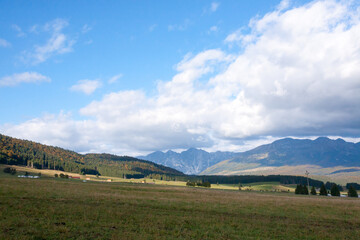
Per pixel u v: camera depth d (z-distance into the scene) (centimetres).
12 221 1989
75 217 2302
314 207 3909
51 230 1841
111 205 3061
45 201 2984
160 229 2136
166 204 3428
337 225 2750
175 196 4591
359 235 2317
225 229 2280
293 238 2131
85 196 3597
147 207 3127
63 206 2725
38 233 1753
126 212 2689
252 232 2238
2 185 4206
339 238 2186
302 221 2856
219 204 3747
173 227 2236
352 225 2797
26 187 4188
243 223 2556
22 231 1762
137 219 2427
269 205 3894
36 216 2245
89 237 1772
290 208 3691
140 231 2027
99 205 2994
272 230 2347
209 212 3086
